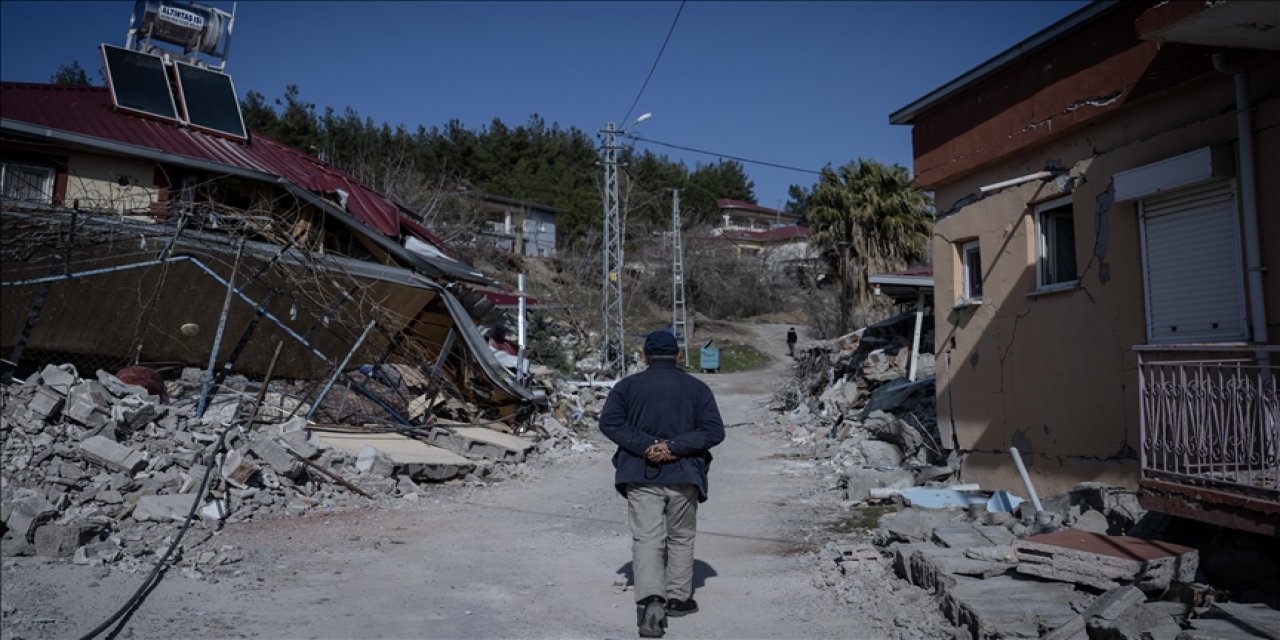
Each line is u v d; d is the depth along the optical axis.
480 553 7.36
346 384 13.77
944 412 10.59
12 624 4.94
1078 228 8.18
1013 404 9.16
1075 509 6.77
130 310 11.57
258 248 12.26
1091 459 7.93
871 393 16.88
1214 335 6.60
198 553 6.89
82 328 11.41
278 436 10.21
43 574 5.95
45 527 6.50
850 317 34.16
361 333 14.13
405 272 14.36
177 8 18.78
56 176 14.59
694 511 5.39
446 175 50.47
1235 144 6.43
